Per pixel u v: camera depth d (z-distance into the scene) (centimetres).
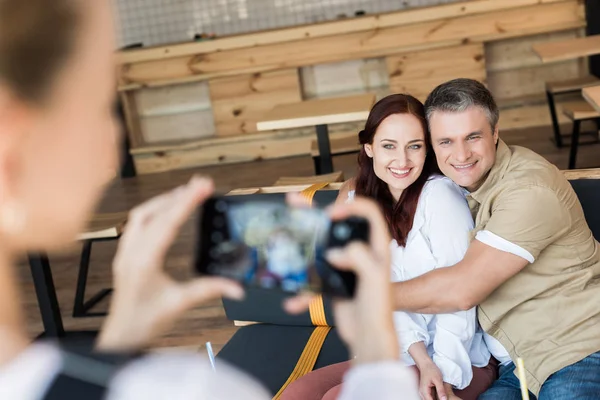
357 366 45
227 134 661
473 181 188
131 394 34
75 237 35
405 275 198
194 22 709
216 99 652
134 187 637
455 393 189
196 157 666
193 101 673
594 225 214
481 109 184
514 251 176
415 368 194
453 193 195
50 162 34
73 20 34
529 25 600
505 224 176
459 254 191
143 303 42
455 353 186
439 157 191
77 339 40
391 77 625
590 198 214
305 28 620
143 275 43
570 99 609
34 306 398
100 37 35
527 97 621
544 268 182
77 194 34
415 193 196
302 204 52
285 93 642
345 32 616
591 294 180
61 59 33
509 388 187
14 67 32
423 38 613
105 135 35
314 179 348
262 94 645
